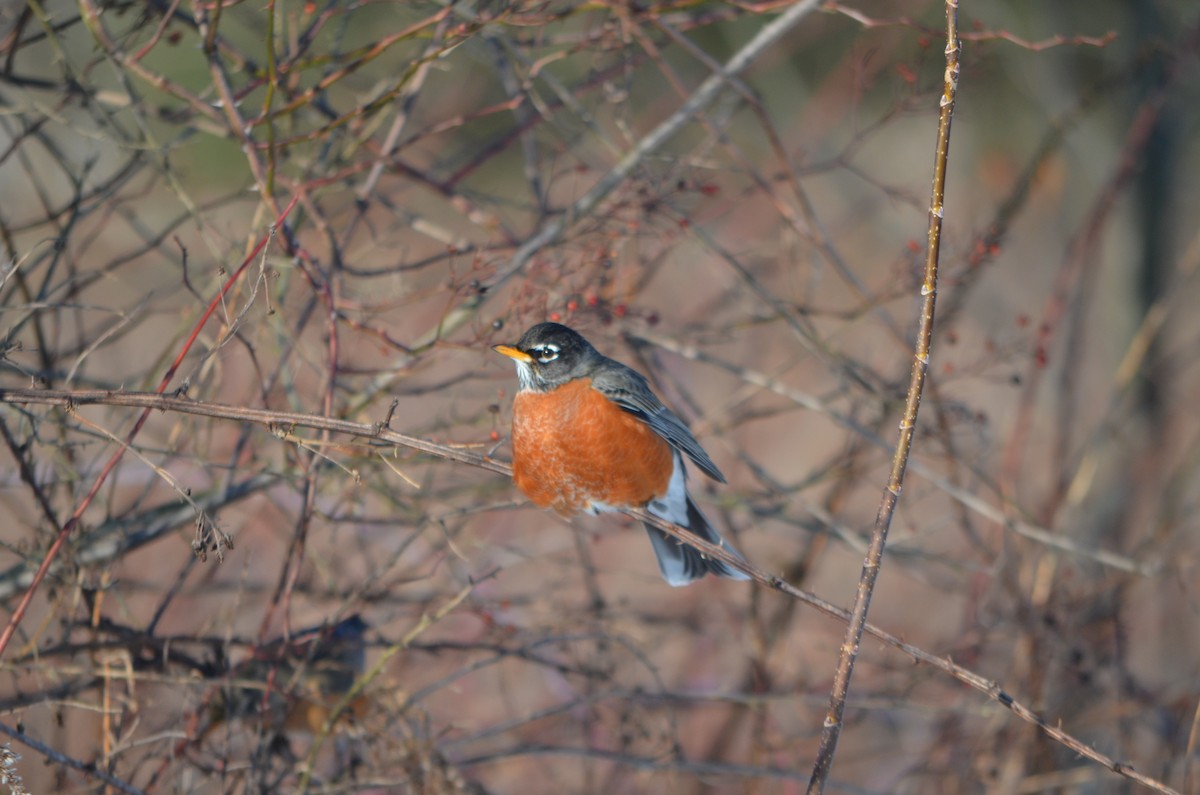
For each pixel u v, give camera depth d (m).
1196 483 15.40
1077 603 11.09
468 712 11.77
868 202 19.41
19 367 7.35
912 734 13.25
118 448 8.44
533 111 11.91
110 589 8.97
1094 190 18.31
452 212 14.84
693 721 12.93
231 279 6.96
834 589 16.77
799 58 21.30
